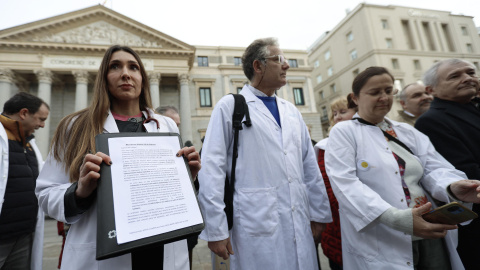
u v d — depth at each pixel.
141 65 1.55
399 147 1.70
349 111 2.82
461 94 2.06
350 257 1.60
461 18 28.41
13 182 2.13
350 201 1.48
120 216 0.90
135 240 0.88
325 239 2.30
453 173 1.61
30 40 17.19
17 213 2.12
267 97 2.05
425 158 1.73
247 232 1.56
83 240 1.11
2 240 2.04
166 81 21.00
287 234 1.61
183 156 1.24
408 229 1.22
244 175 1.68
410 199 1.54
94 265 1.08
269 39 2.03
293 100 22.72
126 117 1.46
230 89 21.48
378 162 1.59
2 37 16.52
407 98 3.04
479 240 1.76
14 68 16.61
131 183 0.99
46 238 6.49
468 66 2.08
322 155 2.50
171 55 19.42
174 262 1.28
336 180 1.61
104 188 0.93
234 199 1.65
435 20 27.25
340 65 28.34
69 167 1.20
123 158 1.04
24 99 2.38
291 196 1.69
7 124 2.21
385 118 1.91
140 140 1.13
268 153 1.73
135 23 19.08
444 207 1.12
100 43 18.50
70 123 1.31
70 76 19.00
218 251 1.48
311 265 1.63
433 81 2.24
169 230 0.96
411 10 26.61
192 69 21.12
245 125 1.78
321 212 1.89
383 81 1.69
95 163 0.98
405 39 25.66
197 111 20.25
